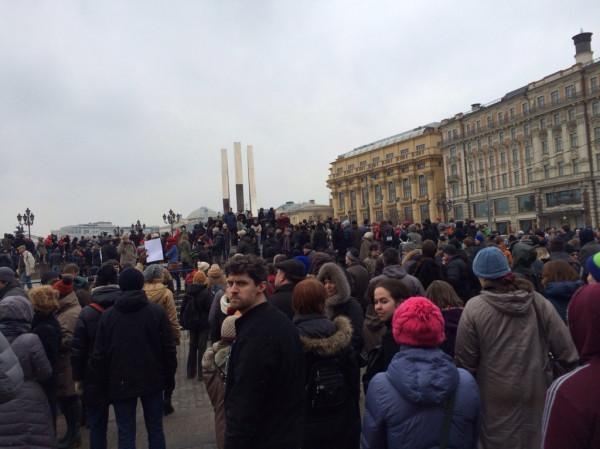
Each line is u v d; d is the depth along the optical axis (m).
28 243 20.11
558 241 7.60
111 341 4.21
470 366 3.36
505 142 62.12
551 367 3.33
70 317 5.46
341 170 104.38
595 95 50.12
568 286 4.53
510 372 3.17
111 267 5.13
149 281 6.58
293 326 2.72
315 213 105.75
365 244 12.34
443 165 77.19
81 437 5.72
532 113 57.38
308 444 3.02
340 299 4.33
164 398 6.21
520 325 3.25
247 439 2.40
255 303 2.72
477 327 3.31
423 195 82.12
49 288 4.79
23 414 3.67
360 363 4.24
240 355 2.55
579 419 1.57
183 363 9.07
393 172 88.69
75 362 4.57
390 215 87.94
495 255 3.42
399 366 2.48
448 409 2.40
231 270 2.69
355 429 3.17
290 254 15.66
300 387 2.62
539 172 57.22
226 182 34.56
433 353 2.51
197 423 5.86
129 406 4.19
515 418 3.16
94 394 4.25
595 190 50.69
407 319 2.57
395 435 2.41
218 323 5.43
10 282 5.43
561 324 3.30
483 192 66.12
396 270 5.16
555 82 54.44
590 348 1.67
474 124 67.88
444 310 4.15
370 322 4.69
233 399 2.47
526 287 3.40
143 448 5.22
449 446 2.36
